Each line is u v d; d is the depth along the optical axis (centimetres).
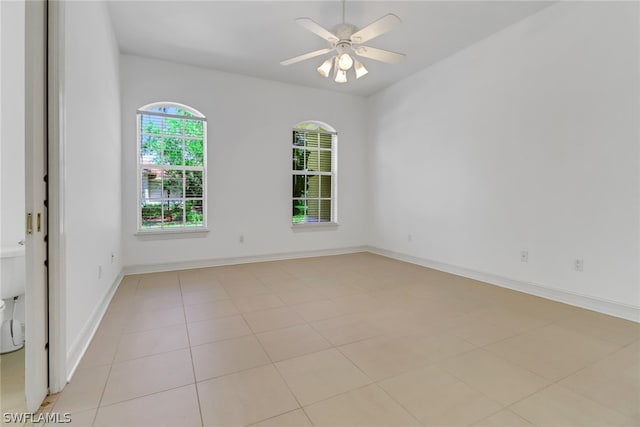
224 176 472
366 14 324
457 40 381
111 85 329
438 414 150
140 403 157
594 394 166
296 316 273
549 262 321
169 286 362
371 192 587
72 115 190
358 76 317
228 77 471
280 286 365
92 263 238
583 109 291
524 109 338
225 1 302
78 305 200
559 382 176
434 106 451
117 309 288
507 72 354
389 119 539
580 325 255
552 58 312
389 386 173
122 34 362
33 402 150
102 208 277
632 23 259
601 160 280
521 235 345
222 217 473
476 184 394
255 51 405
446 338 231
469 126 400
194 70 448
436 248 453
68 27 183
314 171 557
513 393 167
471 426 142
